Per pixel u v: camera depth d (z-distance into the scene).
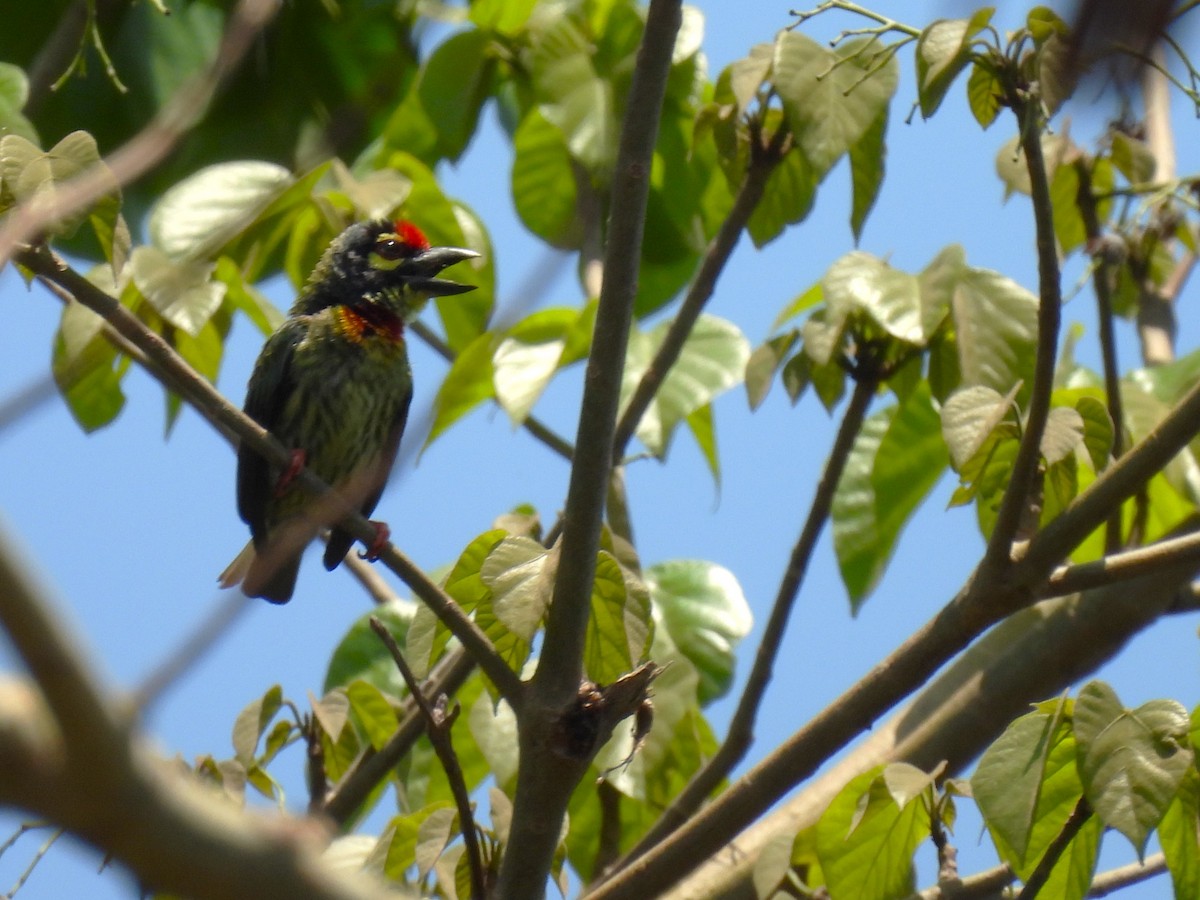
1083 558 9.30
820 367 8.50
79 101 10.43
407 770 9.23
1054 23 6.11
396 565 6.60
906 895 6.87
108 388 9.73
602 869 9.18
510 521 7.42
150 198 10.59
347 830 9.19
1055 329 6.40
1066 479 6.81
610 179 10.17
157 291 8.38
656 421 9.24
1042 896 6.55
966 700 8.34
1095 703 6.13
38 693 2.41
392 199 9.55
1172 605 8.24
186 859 2.54
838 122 7.76
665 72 6.45
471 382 9.39
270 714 8.03
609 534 7.82
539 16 10.67
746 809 7.12
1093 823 6.45
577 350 9.08
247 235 9.92
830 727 7.05
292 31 10.34
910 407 9.39
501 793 7.07
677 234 11.41
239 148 10.41
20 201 6.52
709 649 9.47
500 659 6.52
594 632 6.57
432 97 10.74
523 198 11.01
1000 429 6.86
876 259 8.34
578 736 6.29
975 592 6.83
